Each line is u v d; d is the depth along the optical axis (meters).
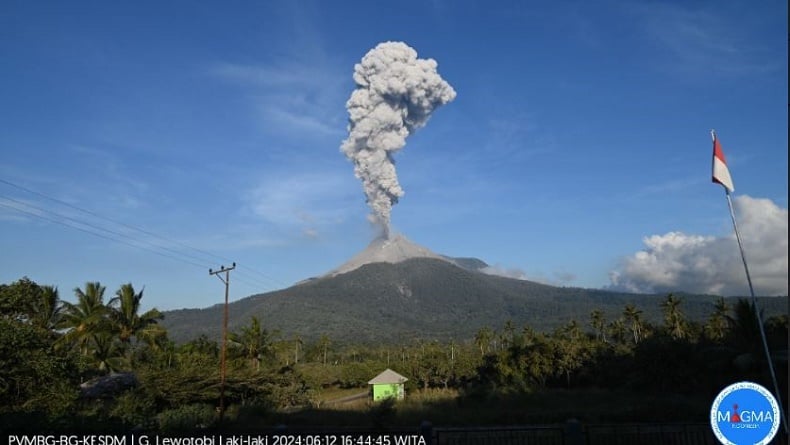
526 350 65.19
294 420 30.00
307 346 130.88
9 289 29.98
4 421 17.03
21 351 24.72
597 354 59.84
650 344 46.69
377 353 120.50
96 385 36.78
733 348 38.72
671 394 41.28
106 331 46.12
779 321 57.28
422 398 48.41
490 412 33.47
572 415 30.53
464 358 71.56
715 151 13.95
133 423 18.84
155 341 51.03
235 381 41.84
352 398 65.00
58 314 45.53
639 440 16.88
